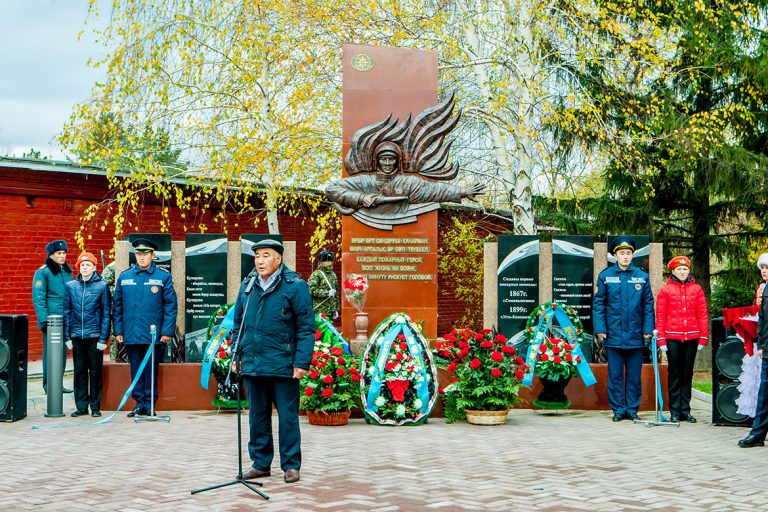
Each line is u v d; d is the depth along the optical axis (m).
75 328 10.84
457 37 15.88
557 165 16.78
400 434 9.63
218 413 11.38
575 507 6.09
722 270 18.23
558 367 11.11
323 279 13.67
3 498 6.34
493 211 20.80
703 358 18.30
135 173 14.89
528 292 12.09
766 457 8.18
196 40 15.13
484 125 16.64
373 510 5.97
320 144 15.46
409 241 11.90
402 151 12.00
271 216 16.83
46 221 17.61
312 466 7.59
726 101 17.42
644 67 14.95
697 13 16.23
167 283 10.98
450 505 6.12
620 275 11.04
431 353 10.73
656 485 6.85
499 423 10.47
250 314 7.00
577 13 14.66
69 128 14.57
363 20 15.06
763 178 15.77
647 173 16.58
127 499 6.30
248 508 6.03
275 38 15.30
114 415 11.07
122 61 14.67
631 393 10.95
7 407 10.39
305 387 10.26
